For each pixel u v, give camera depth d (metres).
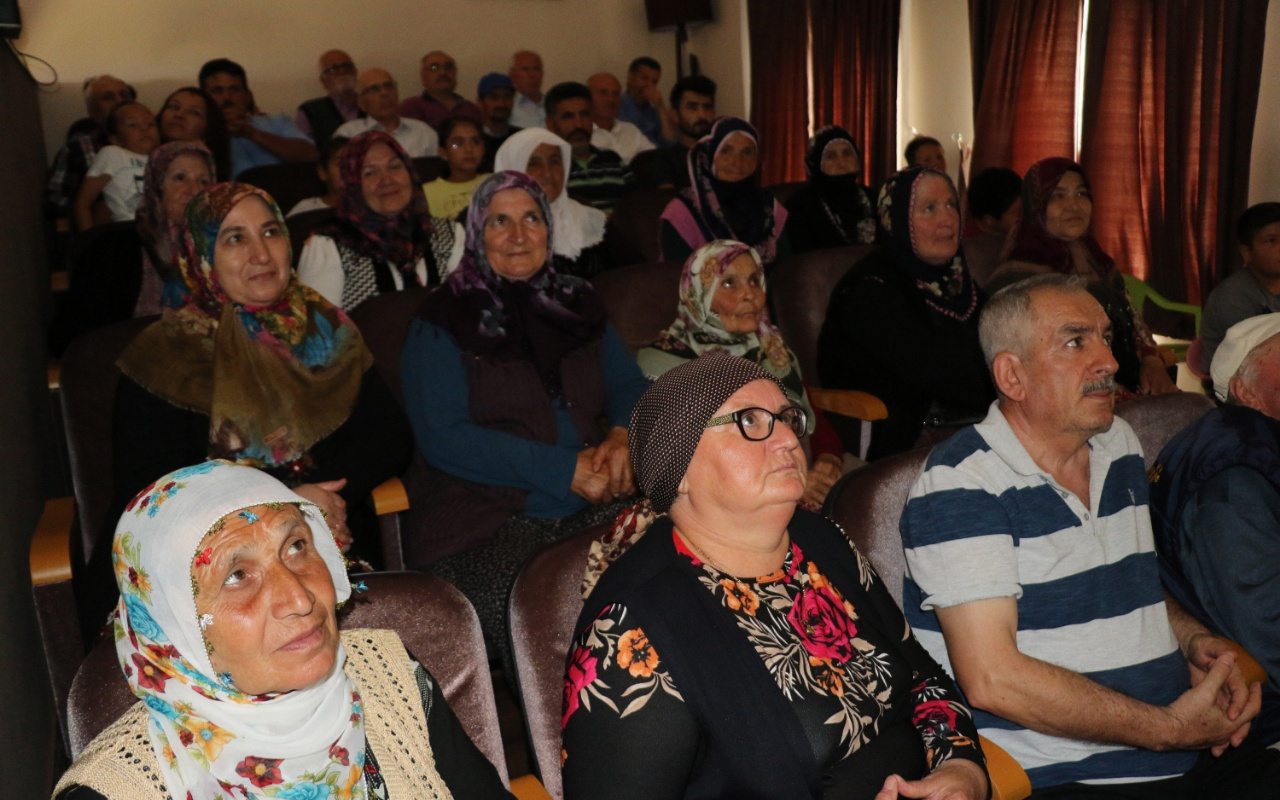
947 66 5.70
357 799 1.20
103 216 4.93
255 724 1.13
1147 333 3.28
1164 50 4.42
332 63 6.31
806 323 3.14
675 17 7.04
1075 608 1.62
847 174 4.46
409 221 3.24
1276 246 3.30
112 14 6.17
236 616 1.07
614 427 2.42
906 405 2.86
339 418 2.20
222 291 2.10
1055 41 4.86
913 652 1.48
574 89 5.59
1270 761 1.64
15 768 1.66
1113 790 1.58
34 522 2.23
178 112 4.59
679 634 1.27
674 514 1.40
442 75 6.47
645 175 5.73
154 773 1.11
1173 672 1.66
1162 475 1.82
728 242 2.59
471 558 2.19
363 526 2.33
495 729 1.43
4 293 2.34
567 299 2.50
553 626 1.49
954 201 2.85
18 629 1.88
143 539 1.09
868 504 1.72
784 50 6.51
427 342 2.35
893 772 1.34
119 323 2.38
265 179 4.71
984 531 1.58
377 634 1.32
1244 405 1.93
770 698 1.27
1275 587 1.67
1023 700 1.51
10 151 3.15
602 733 1.23
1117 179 4.66
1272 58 4.19
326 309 2.28
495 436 2.28
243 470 1.15
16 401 2.26
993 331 1.69
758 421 1.34
